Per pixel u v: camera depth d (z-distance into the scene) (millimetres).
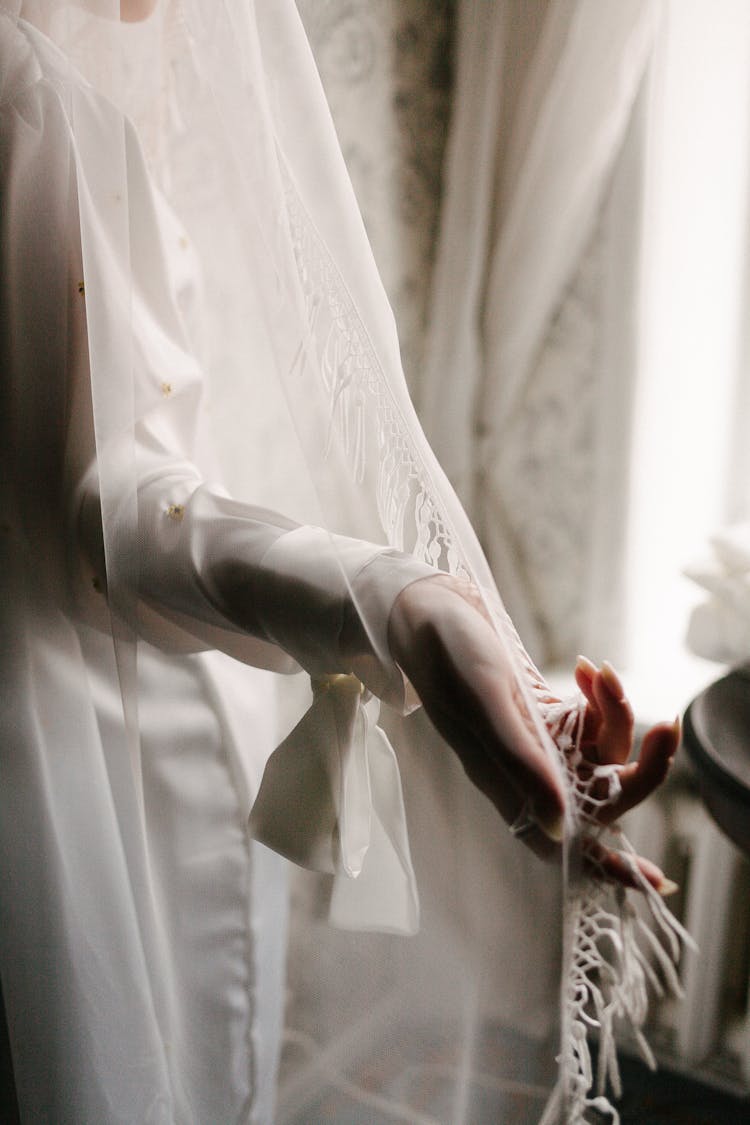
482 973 814
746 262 1987
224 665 869
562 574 2129
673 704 1922
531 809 672
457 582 731
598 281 1949
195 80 812
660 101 1828
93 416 808
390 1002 846
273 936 884
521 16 1822
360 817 796
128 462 778
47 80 788
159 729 824
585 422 2029
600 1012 709
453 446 2090
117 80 809
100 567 803
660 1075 1978
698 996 1930
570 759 715
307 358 773
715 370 2055
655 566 2154
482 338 2057
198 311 872
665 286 1990
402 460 771
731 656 1923
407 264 2002
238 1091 876
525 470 2111
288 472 868
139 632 801
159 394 812
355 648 727
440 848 818
